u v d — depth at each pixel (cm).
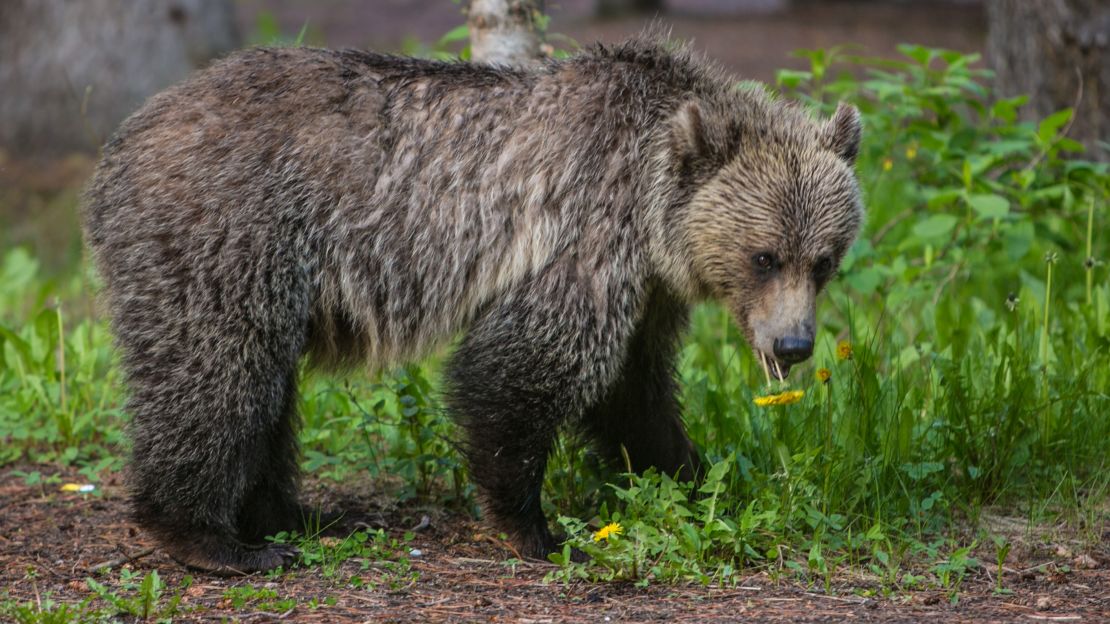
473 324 1028
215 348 958
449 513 1119
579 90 1023
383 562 983
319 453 1180
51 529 1080
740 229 1005
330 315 1011
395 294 1012
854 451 1030
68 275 2139
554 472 1127
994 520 1053
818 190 1006
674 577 925
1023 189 1461
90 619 841
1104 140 1706
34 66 2603
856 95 1709
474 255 1008
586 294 991
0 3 2606
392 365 1046
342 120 995
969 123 1712
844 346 1067
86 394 1350
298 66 1012
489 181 1003
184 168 967
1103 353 1209
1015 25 1783
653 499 980
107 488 1190
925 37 3678
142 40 2631
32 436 1294
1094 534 1007
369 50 1073
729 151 1013
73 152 2620
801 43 3662
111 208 980
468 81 1028
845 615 849
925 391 1197
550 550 1016
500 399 993
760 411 1109
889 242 1661
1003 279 1589
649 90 1038
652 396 1094
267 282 966
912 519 1029
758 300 1016
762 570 945
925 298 1536
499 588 927
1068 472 1098
